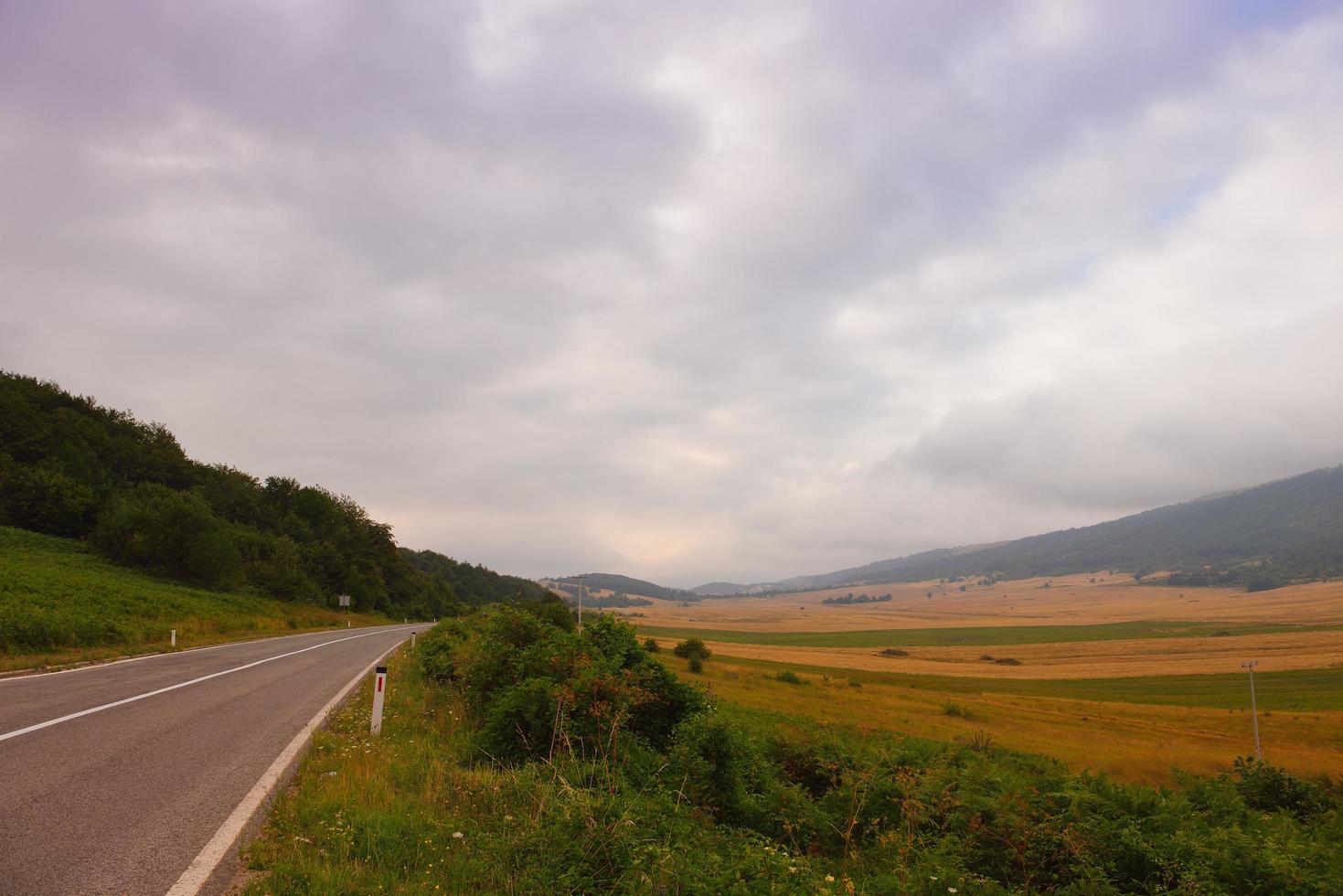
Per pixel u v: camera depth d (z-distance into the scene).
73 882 4.86
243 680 16.36
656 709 11.18
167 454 80.69
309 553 83.69
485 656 12.91
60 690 13.39
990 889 6.55
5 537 47.81
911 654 124.88
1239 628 164.12
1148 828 8.20
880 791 9.32
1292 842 7.72
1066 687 79.88
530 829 6.01
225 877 5.12
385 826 6.10
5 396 63.00
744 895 5.17
